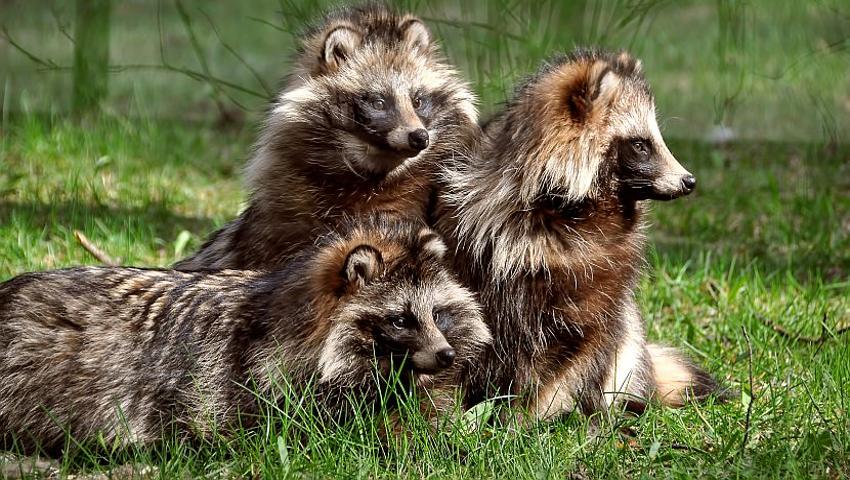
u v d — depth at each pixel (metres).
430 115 12.01
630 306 10.90
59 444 9.45
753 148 21.31
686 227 16.97
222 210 17.19
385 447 9.35
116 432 9.33
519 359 10.16
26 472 8.91
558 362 10.31
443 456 9.03
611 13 19.88
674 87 24.72
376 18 12.70
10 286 9.86
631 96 10.27
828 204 17.16
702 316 13.34
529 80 10.60
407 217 11.11
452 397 9.89
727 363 11.92
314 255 9.62
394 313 9.37
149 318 9.61
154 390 9.38
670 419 9.95
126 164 18.61
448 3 23.39
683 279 14.20
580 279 10.16
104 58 21.17
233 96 25.05
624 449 9.13
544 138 10.02
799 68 23.30
